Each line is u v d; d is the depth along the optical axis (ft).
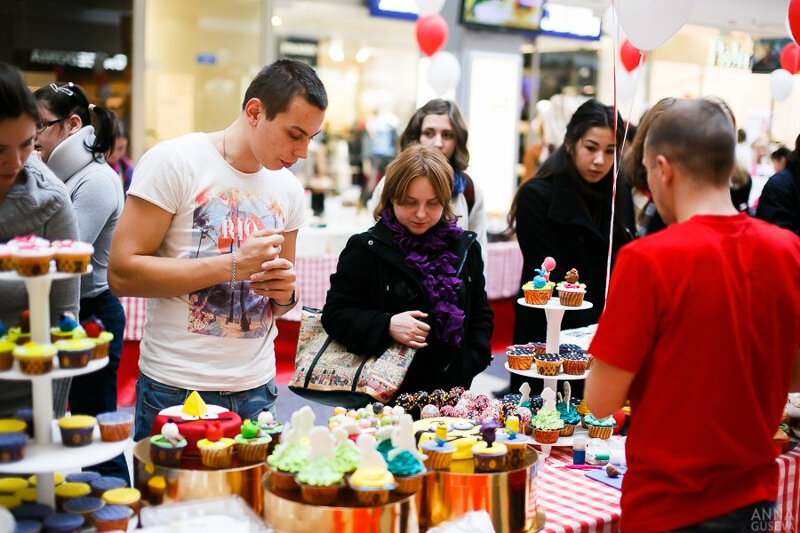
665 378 5.27
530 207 9.71
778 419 5.58
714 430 5.22
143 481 5.56
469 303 8.25
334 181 30.22
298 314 19.04
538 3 27.22
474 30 27.04
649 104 32.17
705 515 5.24
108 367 9.71
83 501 5.26
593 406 5.49
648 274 5.20
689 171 5.43
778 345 5.43
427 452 5.90
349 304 7.93
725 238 5.29
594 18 29.12
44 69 22.30
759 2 30.58
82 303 9.44
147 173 6.52
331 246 20.35
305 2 25.20
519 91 28.40
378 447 5.84
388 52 30.27
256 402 7.00
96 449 5.10
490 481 5.72
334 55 30.66
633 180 10.00
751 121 30.83
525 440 6.17
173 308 6.75
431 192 7.70
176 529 4.79
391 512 5.15
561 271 9.59
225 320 6.79
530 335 9.58
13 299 5.71
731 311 5.19
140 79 23.08
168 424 5.61
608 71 30.42
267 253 6.52
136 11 22.71
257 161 6.93
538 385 9.70
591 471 7.39
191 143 6.75
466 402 7.40
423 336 7.62
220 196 6.78
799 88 29.68
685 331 5.19
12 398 5.83
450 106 11.43
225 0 24.09
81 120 9.56
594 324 9.83
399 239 7.97
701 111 5.46
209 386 6.73
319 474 5.17
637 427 5.48
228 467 5.53
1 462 4.82
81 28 22.44
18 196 5.62
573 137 9.59
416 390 7.93
